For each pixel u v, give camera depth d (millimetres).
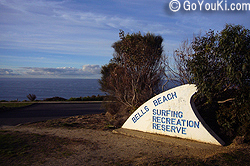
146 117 9148
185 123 7953
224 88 8016
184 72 9977
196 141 7617
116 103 13398
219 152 6121
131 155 6344
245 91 6910
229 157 5500
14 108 18125
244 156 5539
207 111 8766
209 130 7445
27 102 23031
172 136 8297
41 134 8938
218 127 8352
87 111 16781
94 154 6461
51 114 15195
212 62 7762
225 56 6918
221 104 7949
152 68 12242
